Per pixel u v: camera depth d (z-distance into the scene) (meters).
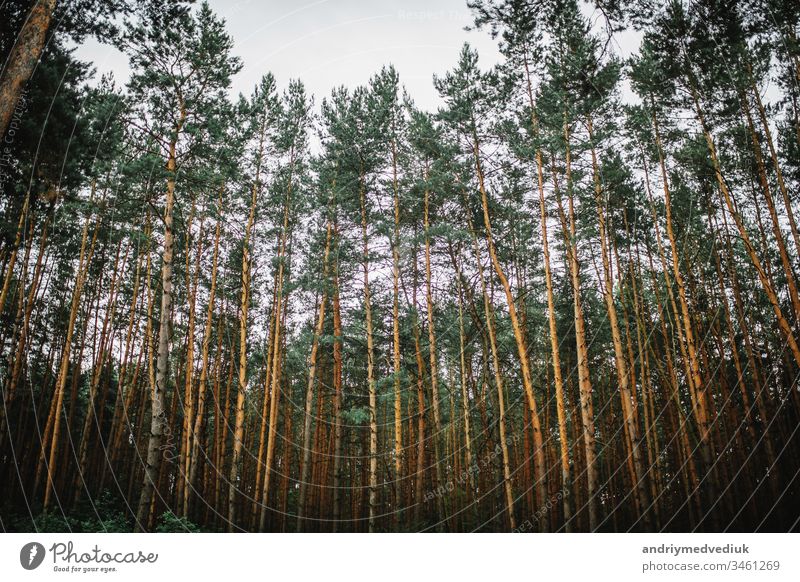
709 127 14.12
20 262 16.95
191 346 19.16
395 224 18.97
